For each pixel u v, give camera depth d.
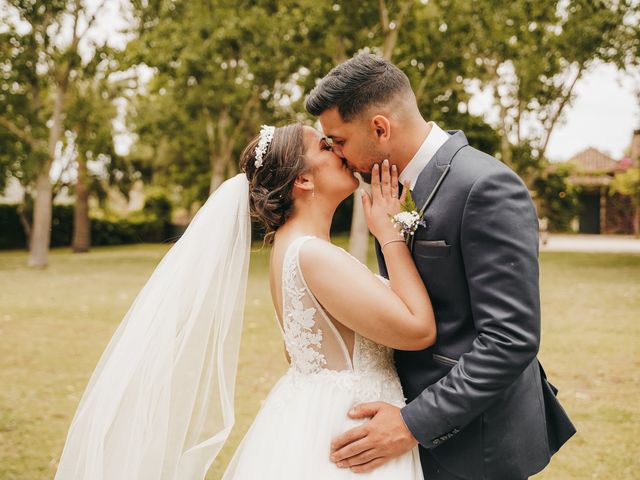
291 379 1.90
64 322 7.82
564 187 32.16
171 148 25.53
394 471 1.71
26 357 5.96
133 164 26.36
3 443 3.76
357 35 12.70
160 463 1.90
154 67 14.88
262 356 5.95
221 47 14.01
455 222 1.69
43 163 15.58
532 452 1.79
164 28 14.47
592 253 20.59
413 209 1.75
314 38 12.93
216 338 2.00
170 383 1.94
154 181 27.77
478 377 1.57
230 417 1.95
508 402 1.74
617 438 3.85
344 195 1.92
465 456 1.75
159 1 14.41
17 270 15.25
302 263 1.76
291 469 1.71
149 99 18.75
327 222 1.93
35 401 4.59
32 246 16.19
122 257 20.56
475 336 1.72
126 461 1.90
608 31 13.59
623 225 35.16
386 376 1.86
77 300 9.71
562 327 7.27
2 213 25.22
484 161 1.73
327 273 1.72
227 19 13.72
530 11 13.01
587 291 10.47
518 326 1.56
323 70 13.73
